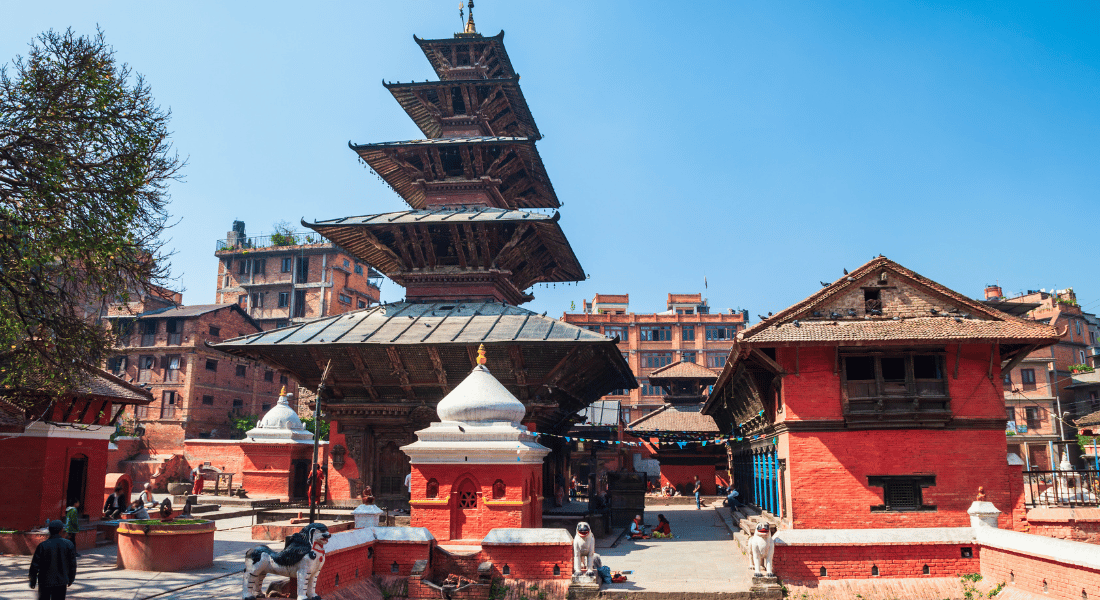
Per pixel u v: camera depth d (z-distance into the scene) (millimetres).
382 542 17000
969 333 20406
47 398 22109
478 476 18438
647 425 49625
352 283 77312
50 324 18500
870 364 23016
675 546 24359
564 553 17016
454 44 36219
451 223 30422
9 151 17156
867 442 20766
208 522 18469
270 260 75375
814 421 20875
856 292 22031
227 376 63625
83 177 17969
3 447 22031
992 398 20844
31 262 16938
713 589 16734
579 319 90188
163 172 19703
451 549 17609
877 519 20375
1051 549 14547
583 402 33844
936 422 20594
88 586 15547
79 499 23938
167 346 59969
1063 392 64000
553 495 31891
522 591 16516
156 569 17312
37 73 17688
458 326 27312
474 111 35750
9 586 15562
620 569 19312
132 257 19391
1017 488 20969
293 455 36031
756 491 28812
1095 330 77312
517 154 34219
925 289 22016
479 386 19688
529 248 34062
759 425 26156
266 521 28016
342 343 26062
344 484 27562
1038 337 20094
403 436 27797
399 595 16406
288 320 72938
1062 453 44906
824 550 17375
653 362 90125
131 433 54312
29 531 20219
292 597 14039
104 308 20797
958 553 17516
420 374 27062
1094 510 21219
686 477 49344
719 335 90562
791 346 20984
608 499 30094
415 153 33812
